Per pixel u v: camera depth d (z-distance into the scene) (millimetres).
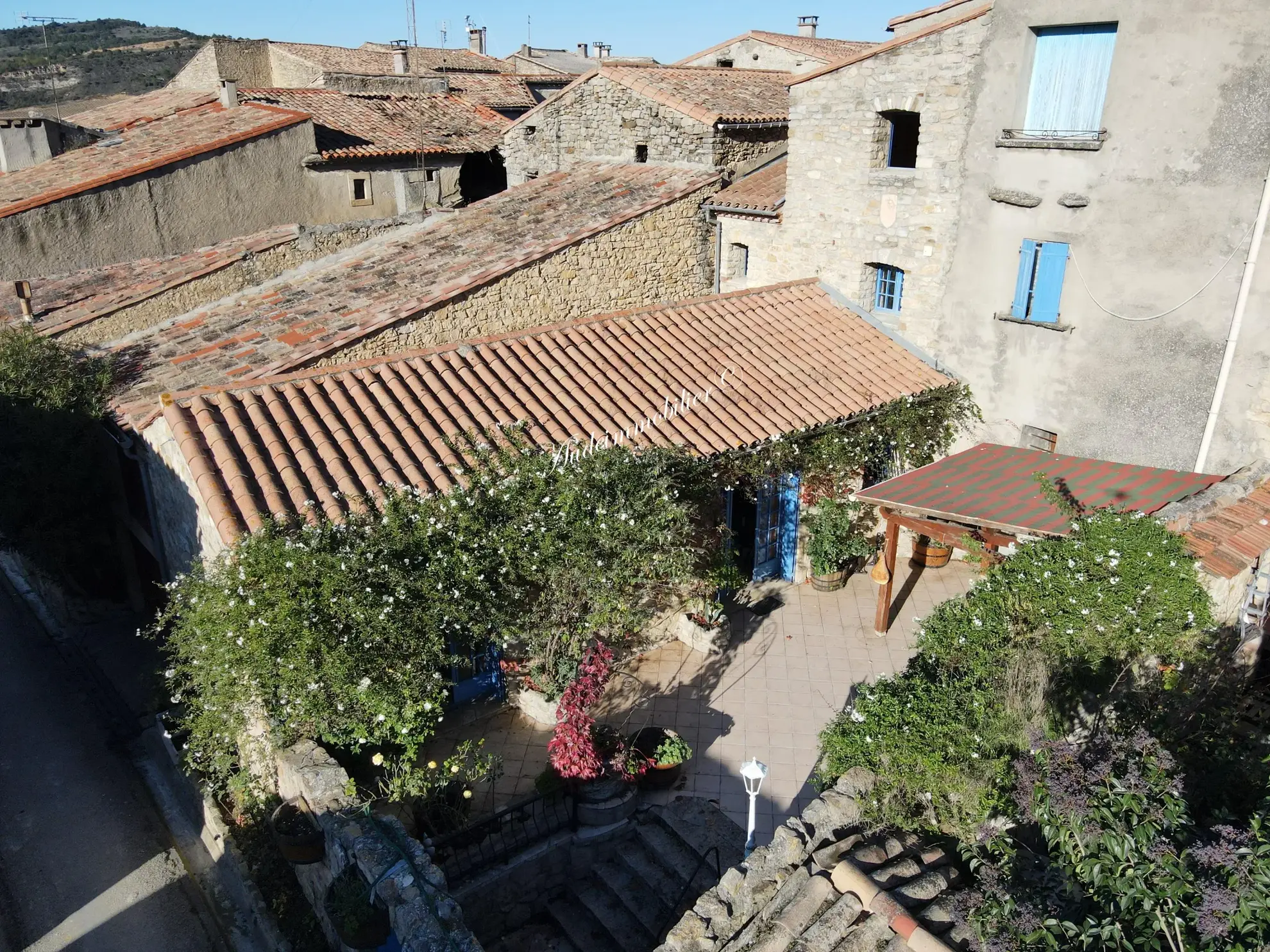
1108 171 12484
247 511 9156
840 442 13266
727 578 12836
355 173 21250
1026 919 5379
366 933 6863
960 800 6652
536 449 10758
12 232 16859
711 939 6141
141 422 11320
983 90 13438
